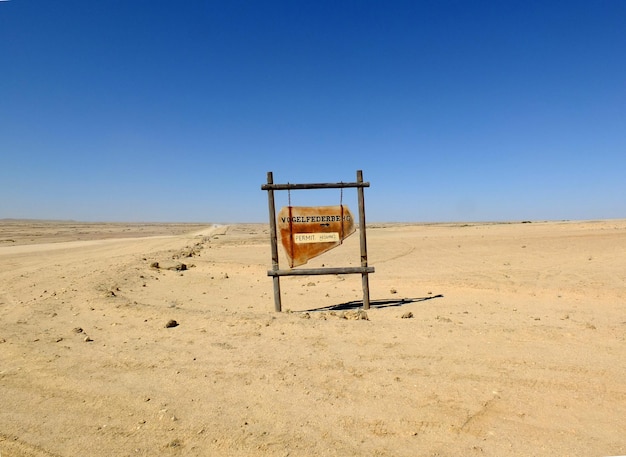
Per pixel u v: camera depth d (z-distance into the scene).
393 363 5.06
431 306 8.51
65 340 6.43
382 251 20.14
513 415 3.78
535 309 7.81
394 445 3.37
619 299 8.34
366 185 8.54
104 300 9.33
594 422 3.64
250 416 3.89
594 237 20.48
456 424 3.65
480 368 4.82
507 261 14.71
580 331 6.10
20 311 8.54
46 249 30.05
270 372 4.91
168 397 4.33
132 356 5.61
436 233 32.41
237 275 14.92
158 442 3.50
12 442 3.56
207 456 3.29
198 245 31.12
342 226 8.66
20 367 5.28
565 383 4.38
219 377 4.81
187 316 7.72
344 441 3.44
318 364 5.11
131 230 88.06
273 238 8.57
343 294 10.68
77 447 3.46
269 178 8.54
